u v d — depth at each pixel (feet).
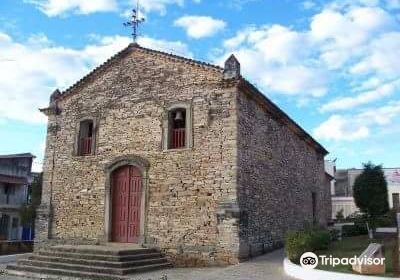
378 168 72.49
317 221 94.17
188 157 58.39
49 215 67.77
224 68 57.47
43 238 67.41
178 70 61.72
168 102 61.46
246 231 55.47
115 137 64.90
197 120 58.75
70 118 69.77
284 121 75.10
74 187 66.90
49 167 69.87
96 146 66.23
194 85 59.93
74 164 67.67
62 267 51.42
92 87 68.74
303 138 87.71
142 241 59.16
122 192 63.21
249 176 58.90
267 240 63.26
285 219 72.74
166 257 57.00
